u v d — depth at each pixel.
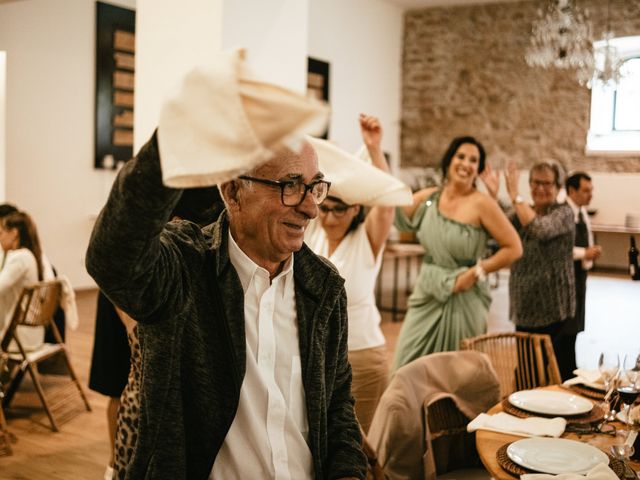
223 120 0.80
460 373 2.75
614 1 9.15
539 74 10.56
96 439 4.15
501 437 2.18
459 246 3.62
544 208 4.23
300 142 0.80
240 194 1.31
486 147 11.32
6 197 7.64
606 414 2.24
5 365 4.28
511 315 4.39
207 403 1.29
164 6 3.46
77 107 8.31
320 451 1.44
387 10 12.02
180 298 1.26
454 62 11.78
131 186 0.99
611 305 7.73
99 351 2.90
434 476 2.48
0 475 3.62
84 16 8.28
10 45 7.58
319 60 10.71
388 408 2.51
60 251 8.27
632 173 7.55
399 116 12.50
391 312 8.41
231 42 3.33
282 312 1.41
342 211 2.81
